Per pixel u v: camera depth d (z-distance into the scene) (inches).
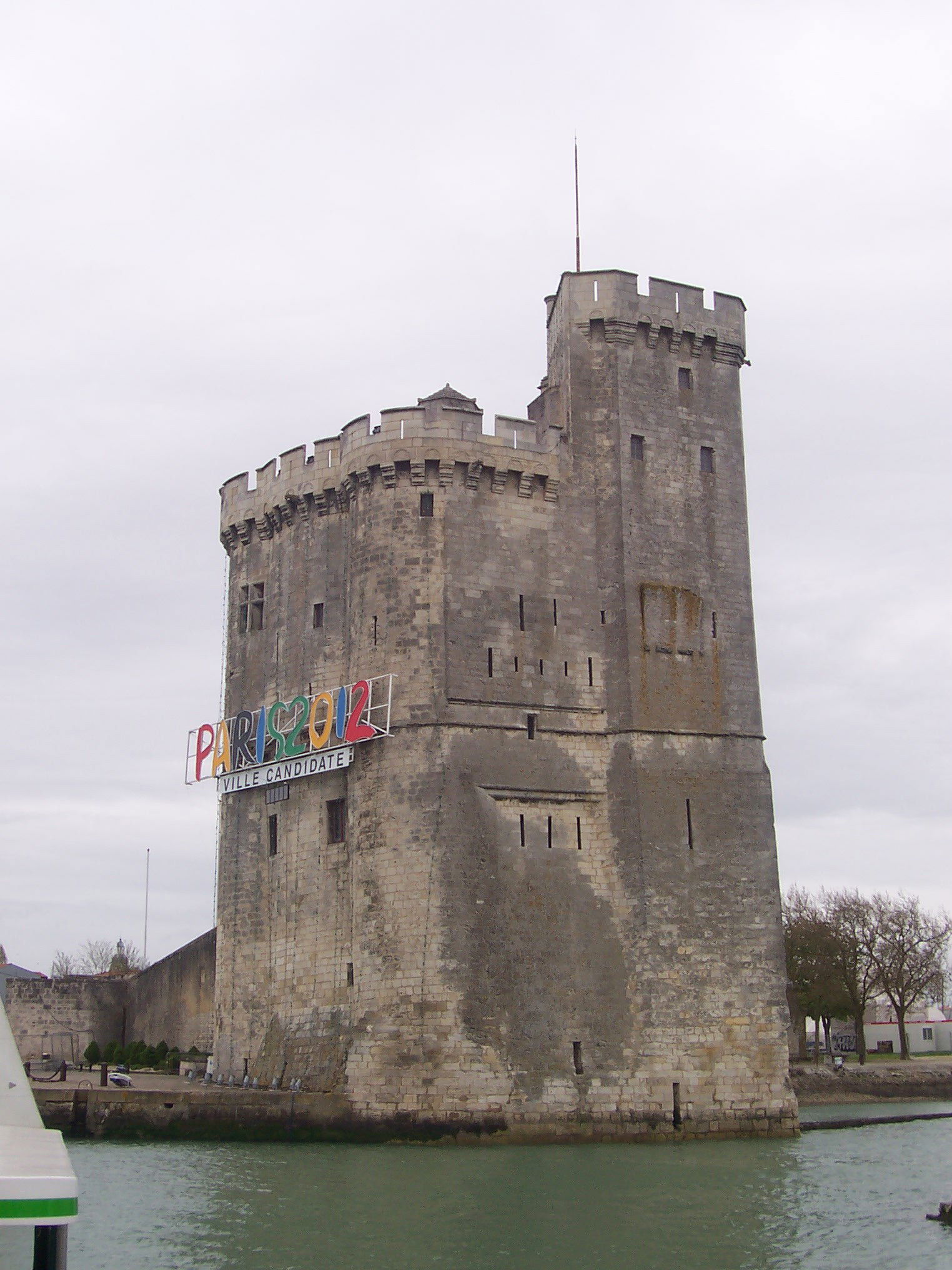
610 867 2372.0
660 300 2600.9
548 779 2372.0
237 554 2886.3
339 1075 2341.3
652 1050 2279.8
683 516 2541.8
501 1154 2090.3
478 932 2251.5
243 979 2655.0
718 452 2608.3
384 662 2379.4
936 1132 2714.1
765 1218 1644.9
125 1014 3700.8
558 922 2315.5
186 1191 1765.5
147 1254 1433.3
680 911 2348.7
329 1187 1795.0
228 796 2768.2
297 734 2561.5
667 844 2369.6
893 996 4660.4
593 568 2495.1
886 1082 3705.7
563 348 2591.0
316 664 2632.9
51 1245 835.4
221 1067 2659.9
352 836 2389.3
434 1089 2186.3
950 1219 1630.2
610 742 2418.8
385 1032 2229.3
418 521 2410.2
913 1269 1393.9
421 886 2258.9
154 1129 2267.5
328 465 2662.4
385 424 2453.2
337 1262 1403.8
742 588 2561.5
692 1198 1760.6
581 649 2453.2
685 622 2488.9
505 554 2436.0
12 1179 816.3
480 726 2345.0
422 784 2299.5
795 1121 2336.4
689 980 2327.8
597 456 2529.5
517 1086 2215.8
